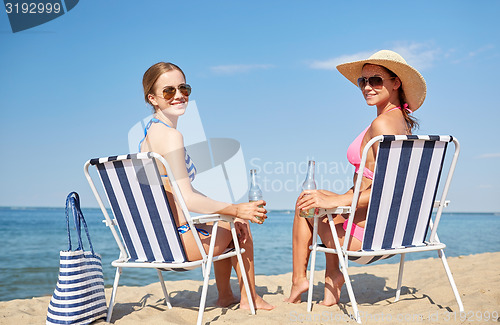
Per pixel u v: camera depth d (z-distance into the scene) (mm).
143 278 7480
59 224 30406
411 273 4977
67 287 2871
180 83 3096
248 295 3191
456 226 27500
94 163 2852
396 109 3279
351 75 3674
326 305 3395
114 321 3135
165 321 2953
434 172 2865
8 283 7949
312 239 3303
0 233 23250
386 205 2805
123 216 2959
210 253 2828
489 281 4020
